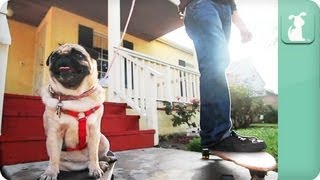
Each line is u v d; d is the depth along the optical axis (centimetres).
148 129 322
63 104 140
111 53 376
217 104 166
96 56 159
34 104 256
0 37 197
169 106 380
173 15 474
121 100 367
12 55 507
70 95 146
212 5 182
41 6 459
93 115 148
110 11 382
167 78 388
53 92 147
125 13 461
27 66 526
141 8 442
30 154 201
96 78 157
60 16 463
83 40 488
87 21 499
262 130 276
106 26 527
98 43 514
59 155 146
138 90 356
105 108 323
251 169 134
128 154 249
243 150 158
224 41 178
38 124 231
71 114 142
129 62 373
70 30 475
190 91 426
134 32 548
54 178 136
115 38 378
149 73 342
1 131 213
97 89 154
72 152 157
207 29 176
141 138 300
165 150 276
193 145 300
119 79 371
